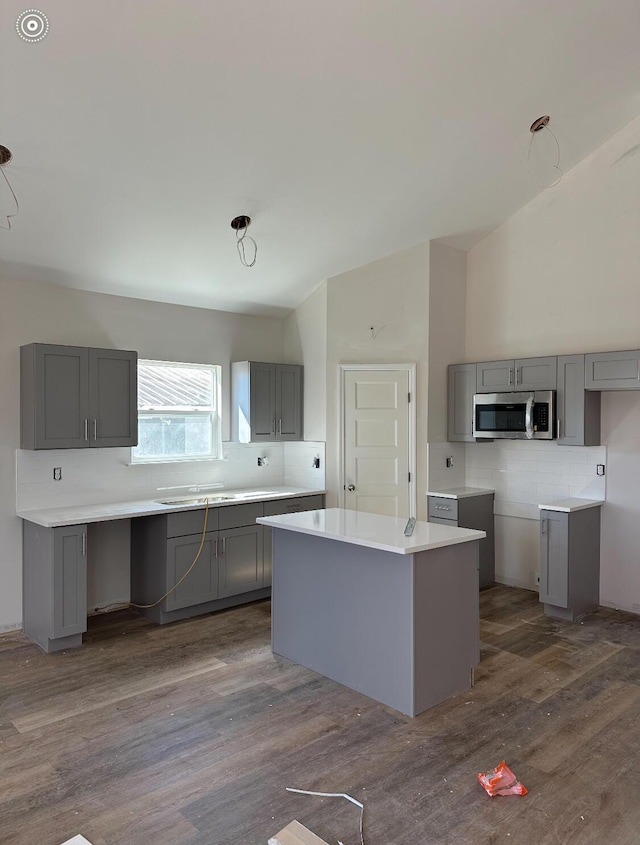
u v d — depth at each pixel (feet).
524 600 16.49
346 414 18.04
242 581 16.12
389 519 12.64
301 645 12.39
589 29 11.02
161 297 16.57
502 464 17.92
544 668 12.17
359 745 9.39
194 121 10.81
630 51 11.88
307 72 10.33
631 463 15.42
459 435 17.65
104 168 11.43
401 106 11.64
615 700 10.84
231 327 18.45
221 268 16.01
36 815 7.77
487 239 17.95
